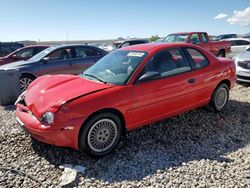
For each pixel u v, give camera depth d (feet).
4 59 37.11
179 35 43.37
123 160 12.13
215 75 16.66
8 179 10.65
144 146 13.43
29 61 25.75
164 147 13.38
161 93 13.76
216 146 13.55
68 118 11.14
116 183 10.41
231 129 15.60
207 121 16.55
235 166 11.48
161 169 11.35
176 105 14.73
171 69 14.55
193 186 10.08
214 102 17.29
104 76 13.84
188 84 15.05
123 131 13.19
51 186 10.20
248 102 20.43
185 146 13.51
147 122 13.73
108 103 11.91
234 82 18.42
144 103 13.17
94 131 11.90
